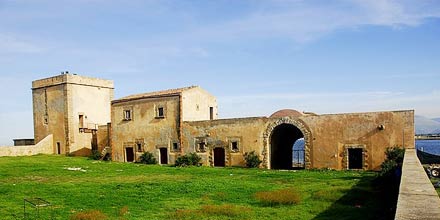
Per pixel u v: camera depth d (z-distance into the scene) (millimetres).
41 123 51938
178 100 38406
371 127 28438
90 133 50000
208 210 14180
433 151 80562
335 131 29891
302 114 35094
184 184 20984
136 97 42062
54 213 14430
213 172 29156
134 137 42094
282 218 13000
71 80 48438
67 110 47938
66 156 46938
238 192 18516
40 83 51781
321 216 13023
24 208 14719
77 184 22047
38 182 23375
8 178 25656
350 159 30000
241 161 34125
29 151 48000
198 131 36969
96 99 51625
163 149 40000
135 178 25422
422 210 5941
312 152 30891
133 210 14750
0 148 45469
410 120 27109
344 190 17781
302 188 19266
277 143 35250
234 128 34656
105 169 32219
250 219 12992
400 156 25359
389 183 19109
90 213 13688
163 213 14273
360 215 12750
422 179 9805
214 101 44062
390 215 11523
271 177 25094
